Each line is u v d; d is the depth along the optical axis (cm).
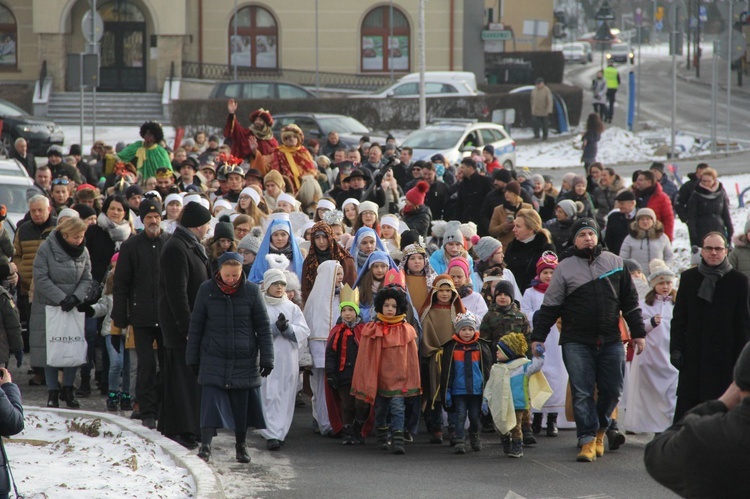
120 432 2039
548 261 2345
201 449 1948
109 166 4762
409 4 10494
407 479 1869
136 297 2183
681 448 940
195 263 2081
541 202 3825
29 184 3675
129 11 10138
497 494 1766
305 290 2386
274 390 2119
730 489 923
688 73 14875
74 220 2372
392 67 10206
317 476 1886
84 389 2573
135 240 2205
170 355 2067
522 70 11400
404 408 2116
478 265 2566
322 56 10544
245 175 3347
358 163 4244
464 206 3675
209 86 9988
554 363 2273
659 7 10300
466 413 2139
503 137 6594
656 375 2255
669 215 3566
